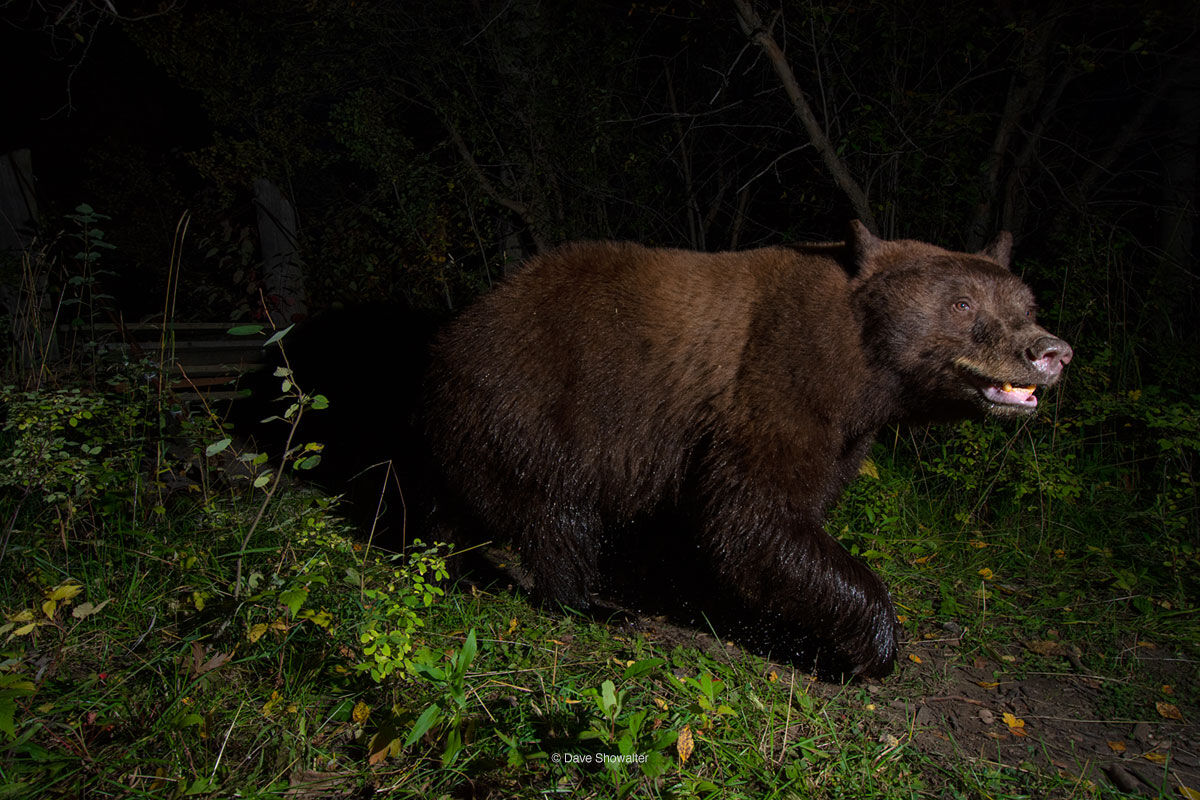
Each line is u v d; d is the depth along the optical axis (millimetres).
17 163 5418
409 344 6629
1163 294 5941
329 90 8234
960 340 3244
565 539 3725
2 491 3986
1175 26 6246
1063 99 7164
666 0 7699
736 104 7016
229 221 7137
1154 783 2879
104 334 5289
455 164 7633
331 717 2783
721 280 3578
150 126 10773
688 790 2533
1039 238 6984
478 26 7676
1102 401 5133
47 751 2496
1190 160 6727
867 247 3406
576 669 3273
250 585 3000
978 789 2748
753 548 3359
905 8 6266
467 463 3750
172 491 4137
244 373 5871
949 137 6191
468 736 2592
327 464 5293
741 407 3395
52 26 6227
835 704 3232
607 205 8117
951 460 5238
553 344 3602
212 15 8078
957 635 3889
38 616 3145
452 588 3814
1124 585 4211
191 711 2693
